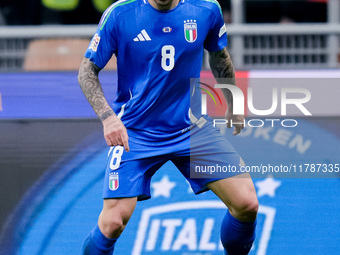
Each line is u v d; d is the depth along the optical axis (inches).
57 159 572.4
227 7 890.1
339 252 564.4
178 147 459.2
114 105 473.7
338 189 570.3
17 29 691.4
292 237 564.7
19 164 571.5
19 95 577.6
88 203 567.2
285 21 918.4
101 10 921.5
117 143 430.9
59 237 563.5
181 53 445.7
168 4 441.1
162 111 457.4
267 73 576.4
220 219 564.1
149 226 561.9
